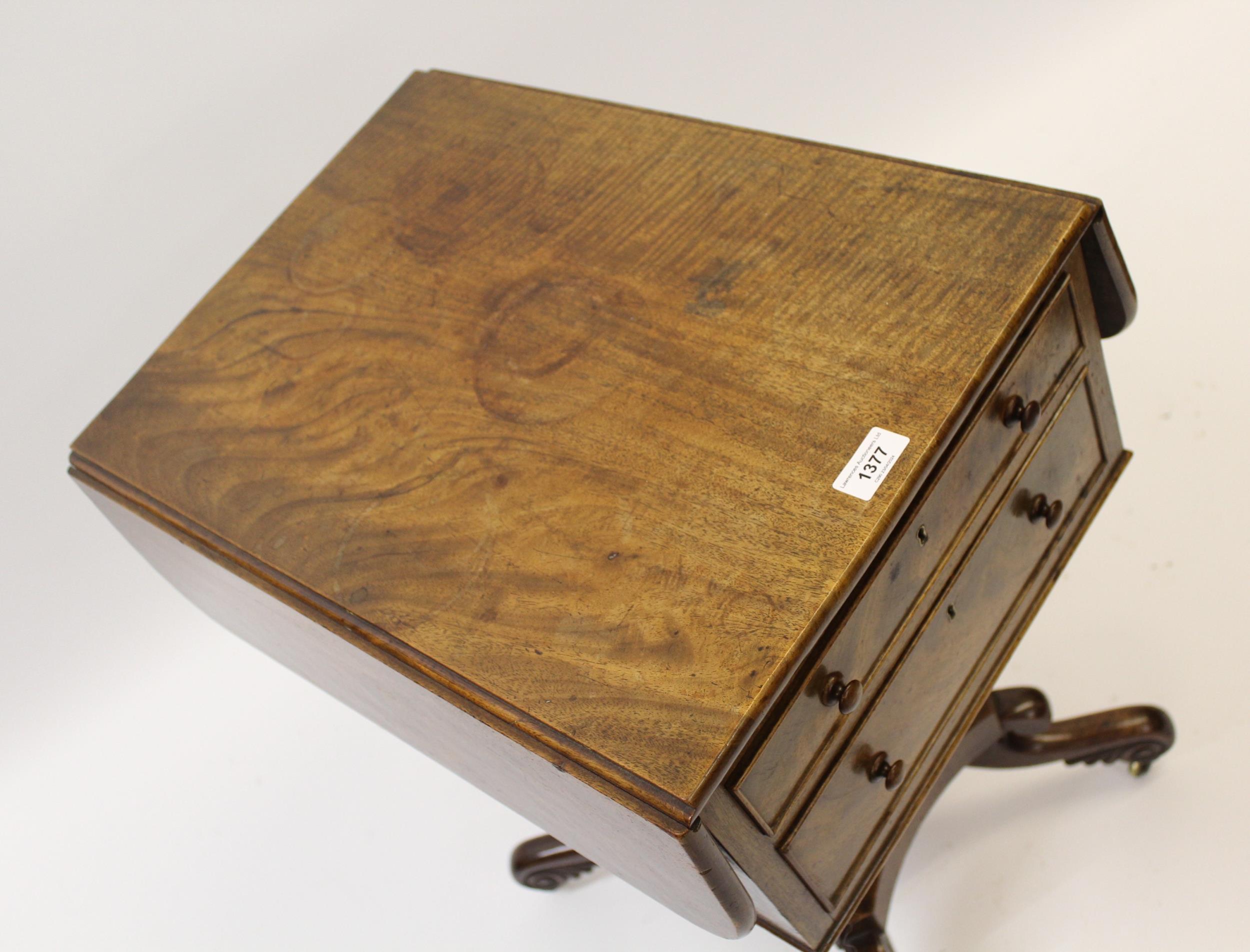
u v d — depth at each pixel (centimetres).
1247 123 227
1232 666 176
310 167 232
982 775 181
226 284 136
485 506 108
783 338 109
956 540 113
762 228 119
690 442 106
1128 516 195
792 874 110
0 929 207
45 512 223
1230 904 157
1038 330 111
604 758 91
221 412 125
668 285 118
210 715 223
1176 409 202
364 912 194
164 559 135
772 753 98
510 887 191
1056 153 237
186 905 202
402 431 117
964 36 252
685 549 99
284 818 208
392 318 126
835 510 97
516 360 118
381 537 110
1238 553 185
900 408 101
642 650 95
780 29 255
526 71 248
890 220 114
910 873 174
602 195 129
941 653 120
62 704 227
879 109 252
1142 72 241
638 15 251
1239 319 207
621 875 125
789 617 93
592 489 106
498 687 97
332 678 131
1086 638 186
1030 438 119
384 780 209
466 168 138
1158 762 172
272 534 114
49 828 217
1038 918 163
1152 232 221
